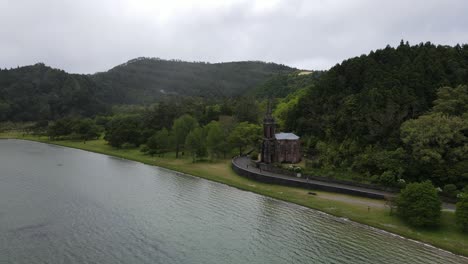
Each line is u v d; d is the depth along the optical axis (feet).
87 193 307.17
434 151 285.23
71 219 243.60
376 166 311.27
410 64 415.85
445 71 401.49
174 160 469.16
